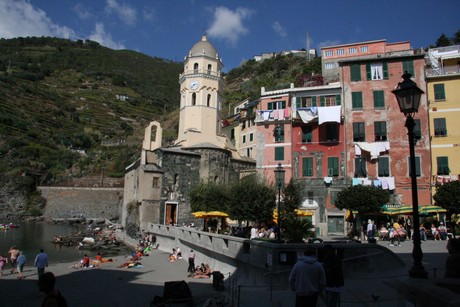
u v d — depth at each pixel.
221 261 27.84
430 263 19.69
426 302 6.87
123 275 30.44
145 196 56.03
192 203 50.12
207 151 61.62
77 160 128.50
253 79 150.38
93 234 67.81
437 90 44.34
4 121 131.12
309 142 48.47
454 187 34.62
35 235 66.31
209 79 67.88
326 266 11.23
